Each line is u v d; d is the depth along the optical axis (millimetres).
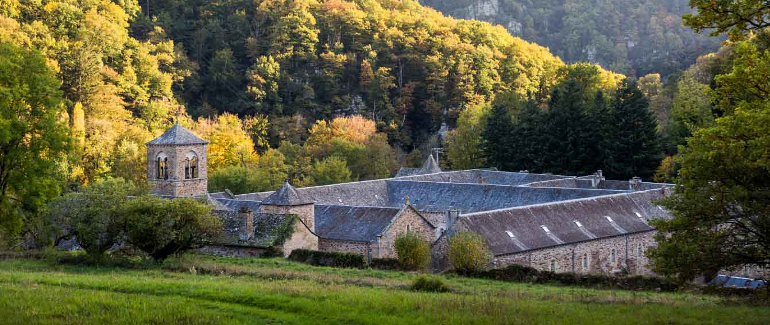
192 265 61875
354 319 36750
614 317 39594
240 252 77875
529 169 152500
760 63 39188
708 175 43531
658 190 103688
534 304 42562
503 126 156625
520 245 82938
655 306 44969
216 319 36000
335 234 85375
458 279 62844
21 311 37094
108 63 184875
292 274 58656
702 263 44281
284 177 146250
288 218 79250
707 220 44469
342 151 164875
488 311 38812
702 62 180625
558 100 152375
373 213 86062
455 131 185375
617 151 140250
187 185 101188
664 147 143250
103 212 64062
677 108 141375
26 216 72562
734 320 40000
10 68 62344
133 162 139875
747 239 44594
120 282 47125
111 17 196250
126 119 168625
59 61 166750
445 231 81625
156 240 63562
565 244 86750
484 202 108375
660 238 46719
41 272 56281
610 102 150875
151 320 35906
